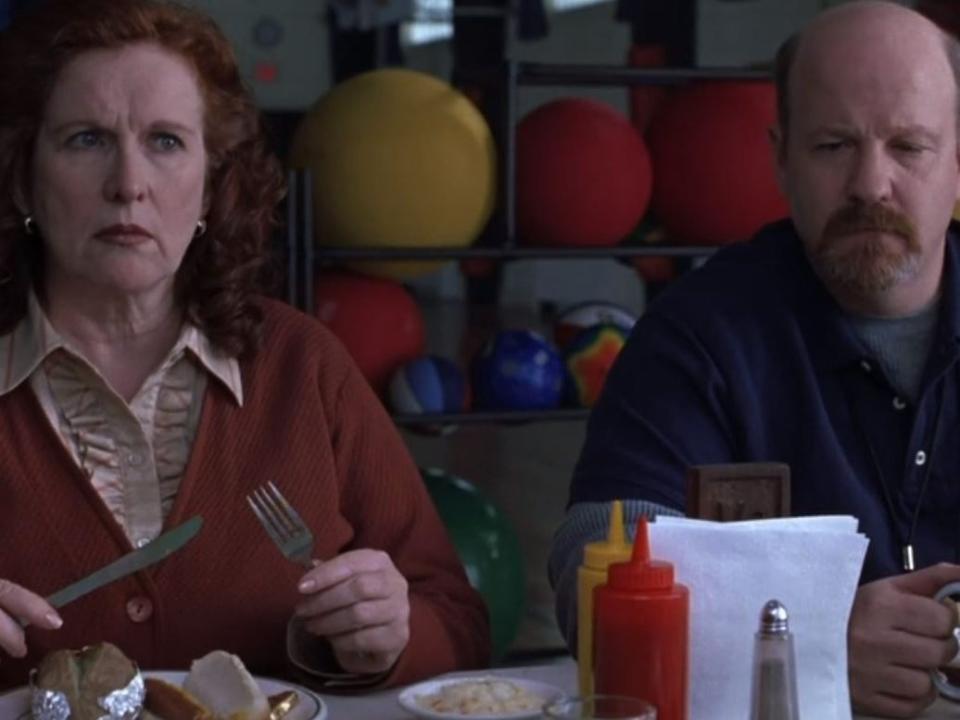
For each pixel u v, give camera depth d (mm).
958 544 2107
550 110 4273
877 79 2004
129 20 1881
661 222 4406
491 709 1608
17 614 1662
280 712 1594
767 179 4227
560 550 2018
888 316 2104
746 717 1580
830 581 1590
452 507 4184
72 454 1913
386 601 1789
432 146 3996
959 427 2102
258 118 2039
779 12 11125
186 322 1976
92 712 1507
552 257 4148
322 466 2004
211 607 1920
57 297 1948
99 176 1865
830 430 2100
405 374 4117
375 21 12625
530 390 4156
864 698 1729
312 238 3977
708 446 2098
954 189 2066
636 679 1458
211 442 1966
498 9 12469
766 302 2152
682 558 1567
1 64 1899
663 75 4195
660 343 2146
